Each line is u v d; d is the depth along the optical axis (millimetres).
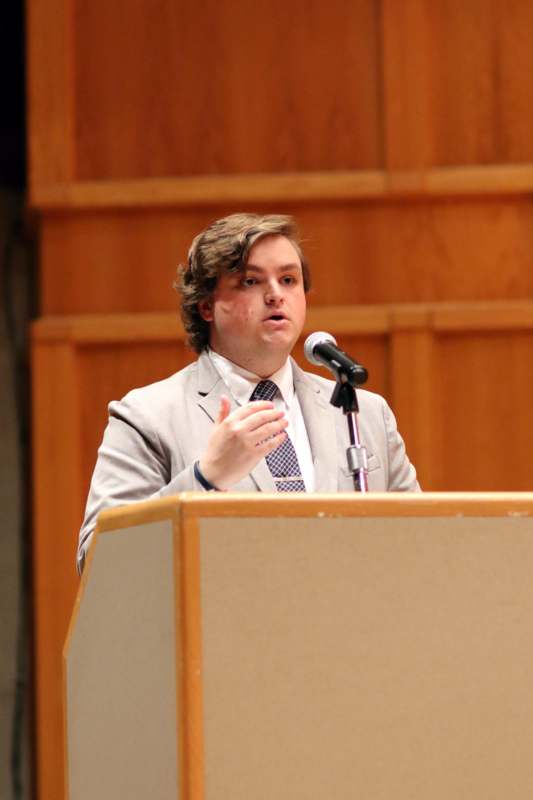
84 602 4984
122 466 6125
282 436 5184
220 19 11945
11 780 12750
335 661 4430
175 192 11711
